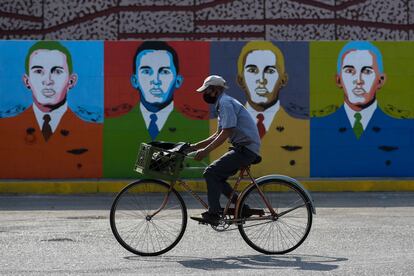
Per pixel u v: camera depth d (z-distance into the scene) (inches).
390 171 1375.5
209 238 755.4
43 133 1344.7
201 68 1362.0
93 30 2073.1
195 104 1360.7
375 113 1375.5
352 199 1178.0
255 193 665.0
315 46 1371.8
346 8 2091.5
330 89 1373.0
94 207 1071.6
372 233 787.4
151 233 664.4
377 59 1375.5
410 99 1375.5
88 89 1353.3
